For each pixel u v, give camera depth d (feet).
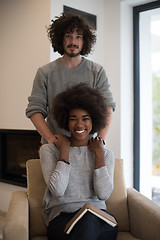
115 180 6.66
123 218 6.47
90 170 5.91
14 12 11.67
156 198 14.61
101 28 11.52
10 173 12.43
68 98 5.92
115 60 11.16
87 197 5.82
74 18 6.80
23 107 11.35
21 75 11.42
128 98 11.23
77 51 6.89
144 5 11.04
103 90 7.18
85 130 5.88
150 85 11.87
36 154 11.38
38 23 10.66
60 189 5.56
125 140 11.09
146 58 11.67
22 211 5.55
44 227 6.13
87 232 4.85
